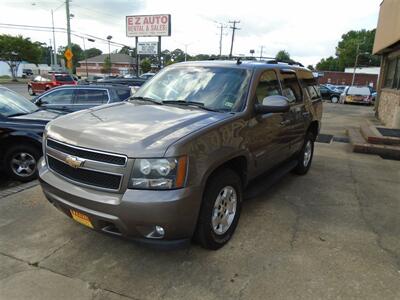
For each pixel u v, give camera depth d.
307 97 5.72
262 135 4.05
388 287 3.01
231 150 3.39
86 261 3.29
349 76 72.12
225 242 3.61
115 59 85.19
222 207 3.51
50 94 8.93
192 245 3.57
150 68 66.31
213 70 4.38
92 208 2.95
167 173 2.81
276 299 2.83
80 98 8.86
